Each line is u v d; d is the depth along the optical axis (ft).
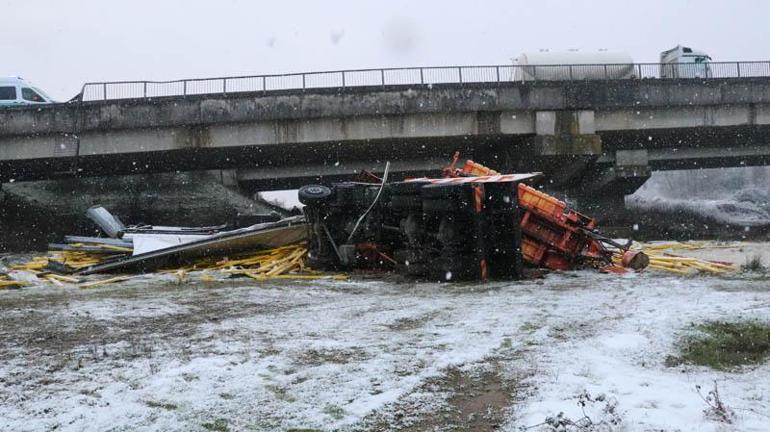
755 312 28.02
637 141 147.13
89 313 33.96
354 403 17.60
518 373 20.44
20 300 42.19
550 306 33.88
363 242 60.80
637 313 30.35
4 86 129.39
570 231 55.52
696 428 14.94
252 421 16.19
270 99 120.06
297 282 53.16
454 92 123.54
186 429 15.57
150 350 23.73
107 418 16.20
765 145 158.92
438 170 151.43
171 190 146.00
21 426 15.58
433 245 52.47
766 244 94.22
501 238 50.39
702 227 155.84
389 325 29.25
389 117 123.24
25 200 135.54
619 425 15.21
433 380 19.83
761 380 19.07
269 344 24.93
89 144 118.32
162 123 118.42
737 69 136.67
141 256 63.21
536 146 126.72
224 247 66.08
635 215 166.40
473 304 35.70
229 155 131.85
